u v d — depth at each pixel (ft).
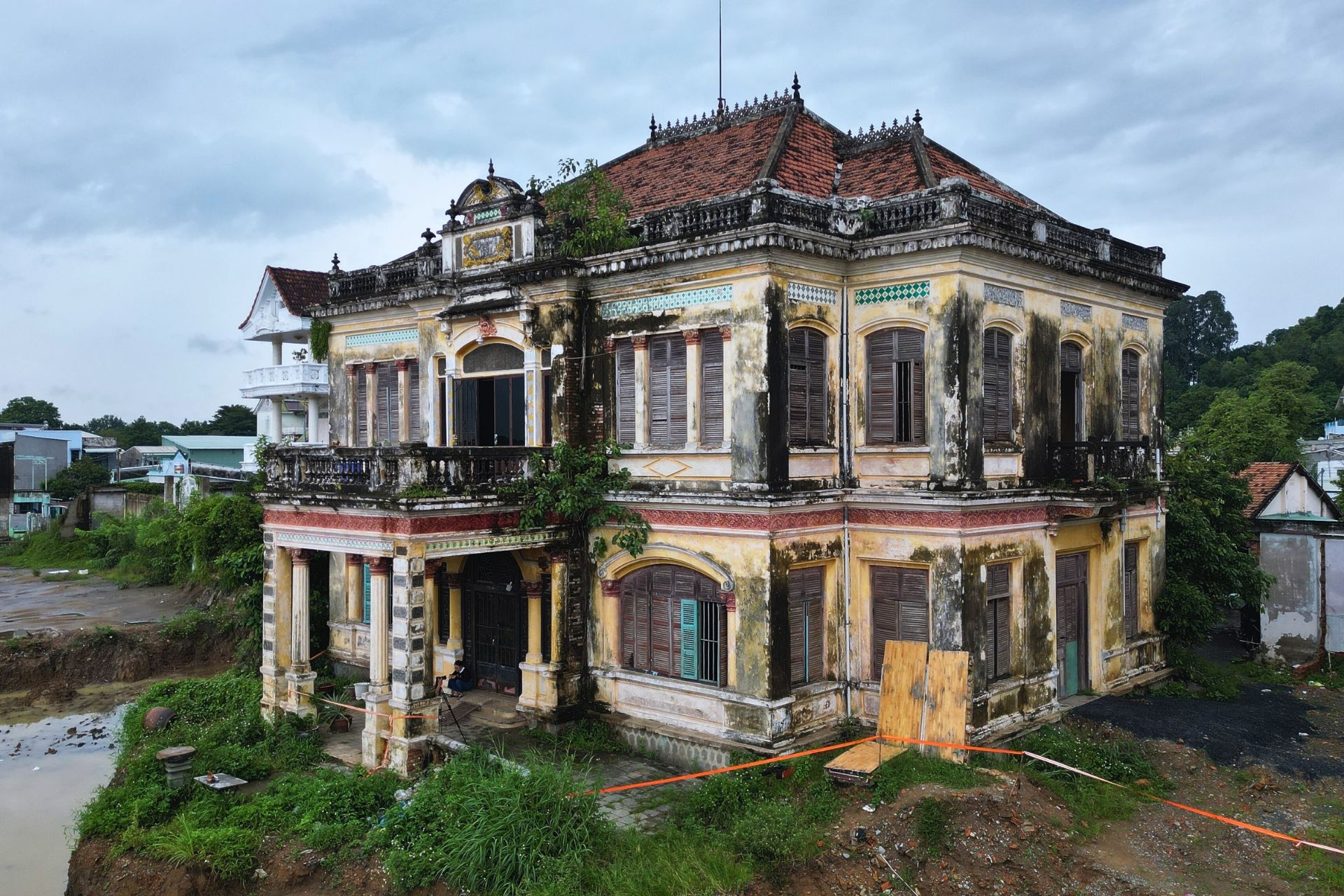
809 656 53.36
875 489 53.78
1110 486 57.41
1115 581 65.21
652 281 55.57
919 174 58.23
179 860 44.70
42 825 59.41
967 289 51.03
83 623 104.01
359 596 75.82
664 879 38.04
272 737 58.23
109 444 268.21
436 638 70.90
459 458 53.52
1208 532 73.46
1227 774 51.78
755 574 50.57
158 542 132.26
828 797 44.50
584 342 59.72
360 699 66.64
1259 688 70.69
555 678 58.08
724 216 52.11
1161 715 60.44
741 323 51.21
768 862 39.17
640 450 56.80
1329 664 76.02
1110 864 41.27
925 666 48.57
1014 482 55.26
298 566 60.18
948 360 50.78
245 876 44.04
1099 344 64.54
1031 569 55.83
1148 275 67.46
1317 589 76.02
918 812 40.91
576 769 52.31
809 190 59.21
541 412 60.13
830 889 38.04
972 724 50.34
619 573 58.08
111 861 47.11
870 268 54.03
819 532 53.21
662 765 53.42
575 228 59.57
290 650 61.16
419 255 74.90
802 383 53.11
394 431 75.41
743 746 50.62
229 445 211.82
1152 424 71.20
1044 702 56.75
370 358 76.38
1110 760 51.49
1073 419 63.26
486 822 41.24
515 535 55.88
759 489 50.14
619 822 45.19
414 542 50.96
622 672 57.72
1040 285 57.57
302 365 123.54
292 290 132.46
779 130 65.10
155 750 58.23
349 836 44.98
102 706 85.81
